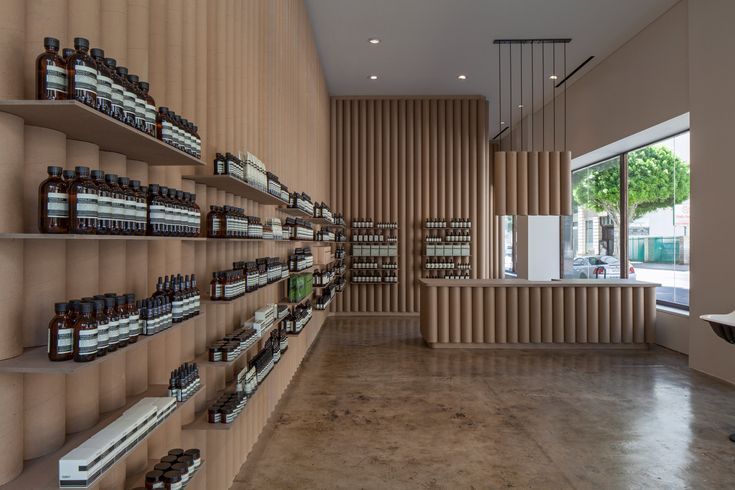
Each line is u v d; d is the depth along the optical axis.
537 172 6.59
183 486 1.84
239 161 2.74
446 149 9.85
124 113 1.53
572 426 3.91
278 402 4.48
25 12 1.42
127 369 1.97
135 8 1.96
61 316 1.33
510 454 3.40
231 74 3.06
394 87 9.34
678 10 5.98
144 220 1.67
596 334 6.68
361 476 3.08
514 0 5.95
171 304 1.90
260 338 3.52
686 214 6.68
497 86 9.19
